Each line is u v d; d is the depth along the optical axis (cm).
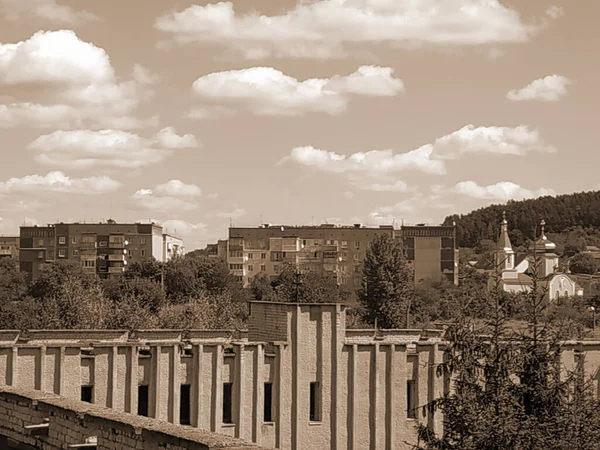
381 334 5966
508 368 3538
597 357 5553
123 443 2272
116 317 9412
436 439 3534
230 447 1992
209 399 4931
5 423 2794
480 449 3288
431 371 5406
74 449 2447
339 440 5234
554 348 3603
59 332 5219
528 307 3659
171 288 16375
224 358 5000
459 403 3494
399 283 13850
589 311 13650
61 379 4550
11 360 4469
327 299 14775
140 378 4788
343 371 5297
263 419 5088
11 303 12125
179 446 2095
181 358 4897
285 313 5181
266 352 5116
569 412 3394
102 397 4662
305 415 5191
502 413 3316
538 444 3238
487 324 3650
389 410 5328
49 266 15150
